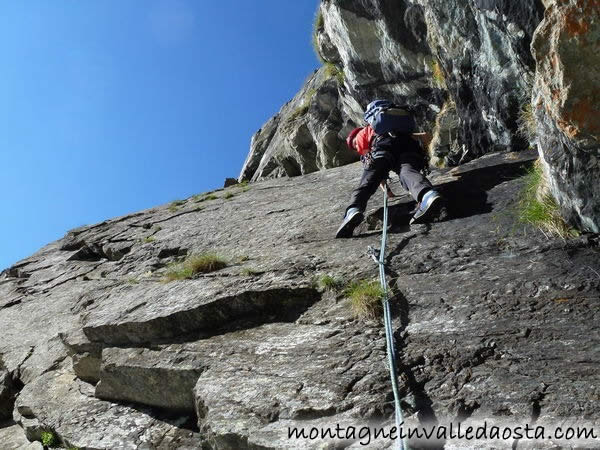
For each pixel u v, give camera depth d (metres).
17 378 6.39
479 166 7.10
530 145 7.05
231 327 4.95
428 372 3.73
